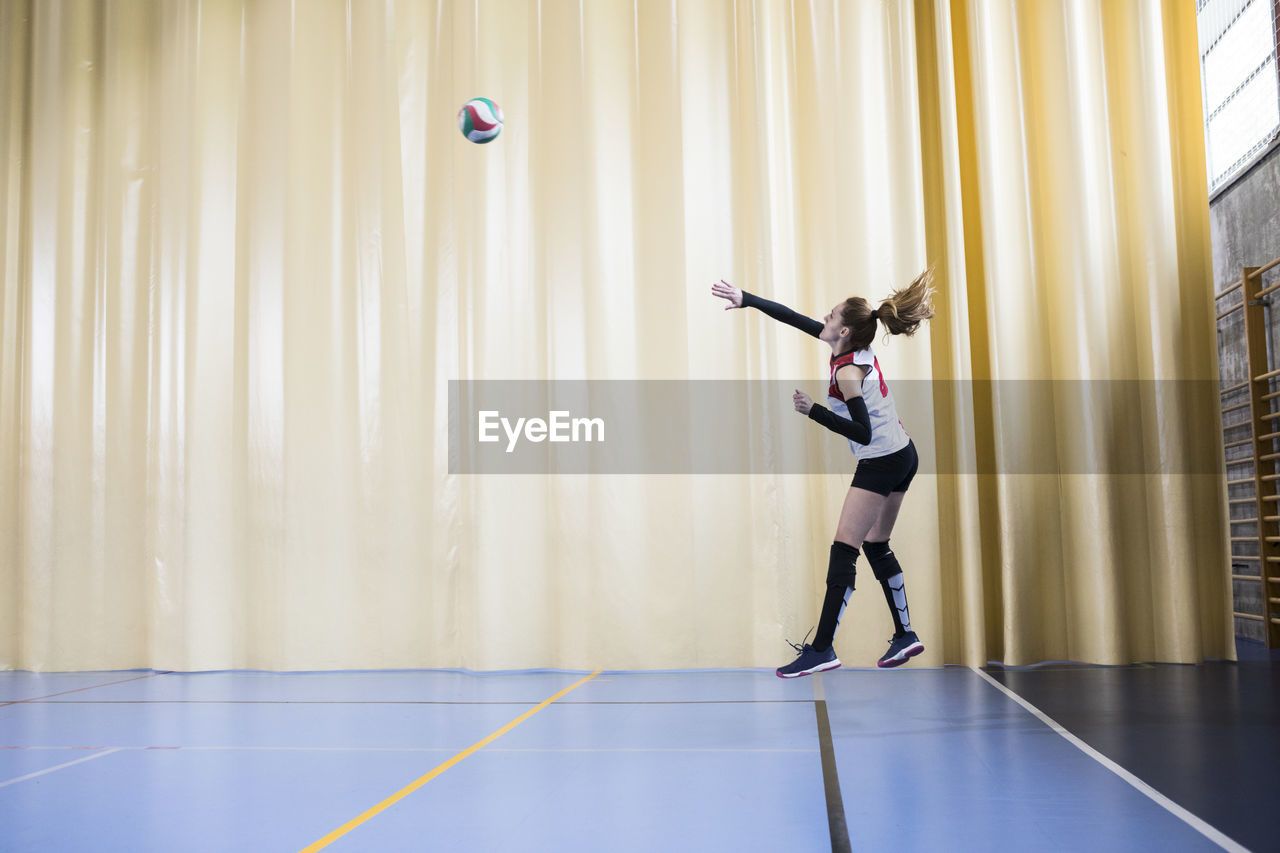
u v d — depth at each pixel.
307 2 4.73
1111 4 4.32
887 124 4.27
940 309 4.27
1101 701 3.12
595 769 2.32
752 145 4.29
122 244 4.79
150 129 4.86
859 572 4.07
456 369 4.49
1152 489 4.12
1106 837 1.69
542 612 4.32
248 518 4.57
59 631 4.65
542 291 4.45
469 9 4.50
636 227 4.41
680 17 4.45
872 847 1.66
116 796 2.14
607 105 4.46
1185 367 4.15
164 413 4.62
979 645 3.99
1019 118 4.25
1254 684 3.40
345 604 4.46
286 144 4.65
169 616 4.54
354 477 4.52
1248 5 4.77
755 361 4.23
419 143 4.61
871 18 4.31
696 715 3.04
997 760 2.31
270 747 2.67
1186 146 4.29
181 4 4.77
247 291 4.65
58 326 4.81
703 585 4.23
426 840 1.75
